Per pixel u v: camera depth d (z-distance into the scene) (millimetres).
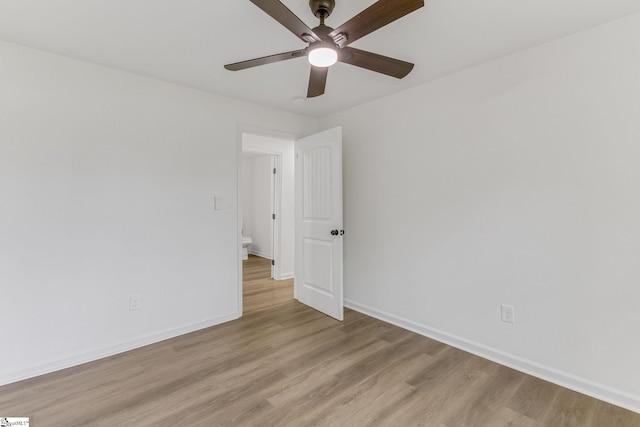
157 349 2430
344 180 3391
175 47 2055
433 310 2615
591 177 1833
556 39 1938
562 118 1927
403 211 2820
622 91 1729
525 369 2100
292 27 1396
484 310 2301
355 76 2492
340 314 2992
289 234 4641
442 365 2186
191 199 2750
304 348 2439
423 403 1775
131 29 1842
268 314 3186
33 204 2051
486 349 2289
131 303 2441
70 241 2184
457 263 2447
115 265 2369
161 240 2586
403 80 2576
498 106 2195
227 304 2996
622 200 1742
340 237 2980
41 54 2080
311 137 3316
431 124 2594
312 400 1800
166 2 1593
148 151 2512
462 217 2408
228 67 1759
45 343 2096
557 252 1963
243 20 1752
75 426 1588
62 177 2152
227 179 2979
